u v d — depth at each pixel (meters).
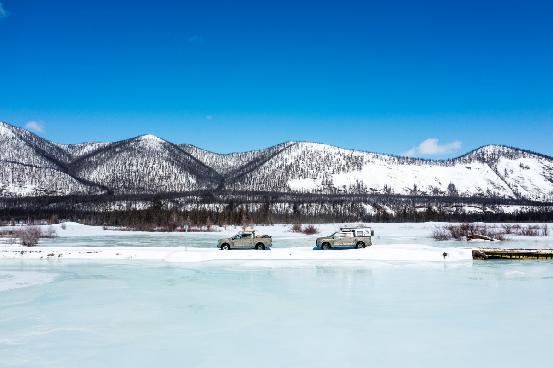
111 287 24.09
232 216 122.06
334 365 12.49
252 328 16.06
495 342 14.35
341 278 26.52
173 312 18.42
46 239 66.06
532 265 32.12
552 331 15.50
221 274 28.53
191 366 12.45
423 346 14.02
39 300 20.84
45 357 13.15
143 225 108.81
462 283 24.59
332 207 197.00
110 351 13.67
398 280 25.69
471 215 169.25
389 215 160.38
